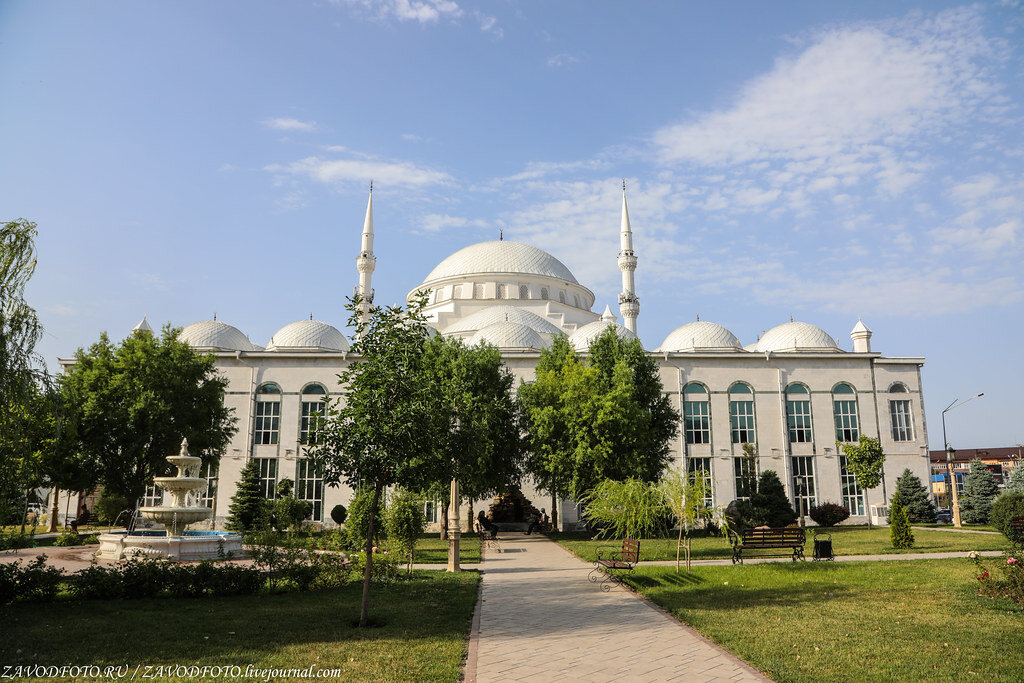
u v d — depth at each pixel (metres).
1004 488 50.50
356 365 14.48
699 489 21.92
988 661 10.34
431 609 15.29
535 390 39.03
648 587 18.42
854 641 11.67
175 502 26.58
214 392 37.06
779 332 59.44
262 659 10.89
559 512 48.75
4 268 15.52
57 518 45.16
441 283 69.81
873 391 52.88
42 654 11.14
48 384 16.75
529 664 10.66
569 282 70.75
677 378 52.34
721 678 9.83
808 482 51.25
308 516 47.00
